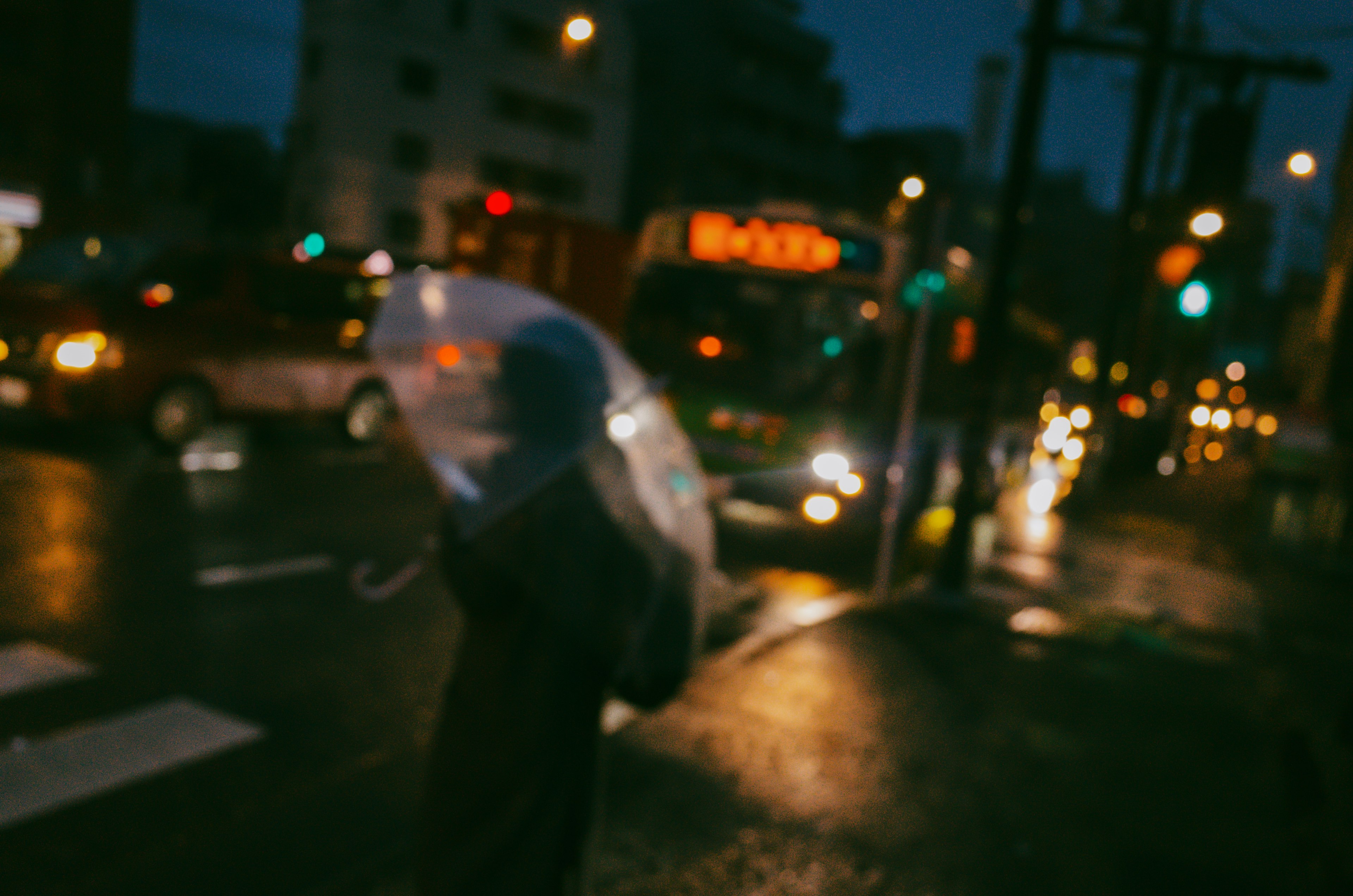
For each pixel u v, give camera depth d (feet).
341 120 119.75
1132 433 68.54
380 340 5.55
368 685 15.46
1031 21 22.77
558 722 5.46
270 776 12.14
